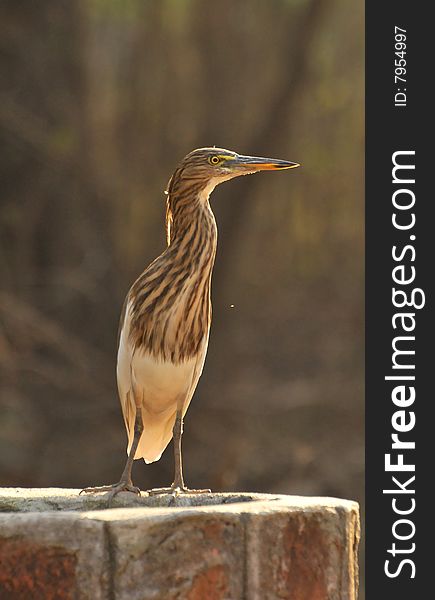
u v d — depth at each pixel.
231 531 5.51
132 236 18.75
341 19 20.83
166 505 6.55
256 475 16.69
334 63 20.77
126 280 16.56
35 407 15.48
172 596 5.38
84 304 16.03
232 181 17.34
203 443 16.31
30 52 15.97
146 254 18.50
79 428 15.55
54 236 16.11
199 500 6.53
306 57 17.36
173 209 7.12
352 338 20.09
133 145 19.62
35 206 16.00
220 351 17.30
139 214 19.00
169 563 5.39
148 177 19.47
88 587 5.32
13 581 5.34
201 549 5.45
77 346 15.66
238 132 19.23
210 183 7.04
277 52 19.91
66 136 15.92
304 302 20.89
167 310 6.85
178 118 19.83
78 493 6.85
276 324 20.44
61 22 16.22
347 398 17.89
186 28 19.97
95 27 19.91
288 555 5.64
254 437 17.06
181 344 6.89
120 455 15.48
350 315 20.52
